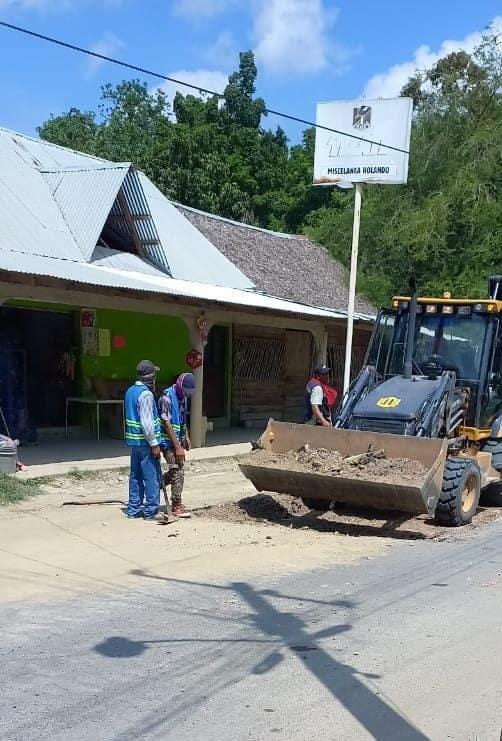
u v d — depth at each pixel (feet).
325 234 92.27
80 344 54.85
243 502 35.12
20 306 50.62
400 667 16.93
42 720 14.12
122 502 35.37
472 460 32.68
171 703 14.92
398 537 30.35
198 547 27.61
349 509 35.06
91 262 49.75
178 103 148.56
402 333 37.93
